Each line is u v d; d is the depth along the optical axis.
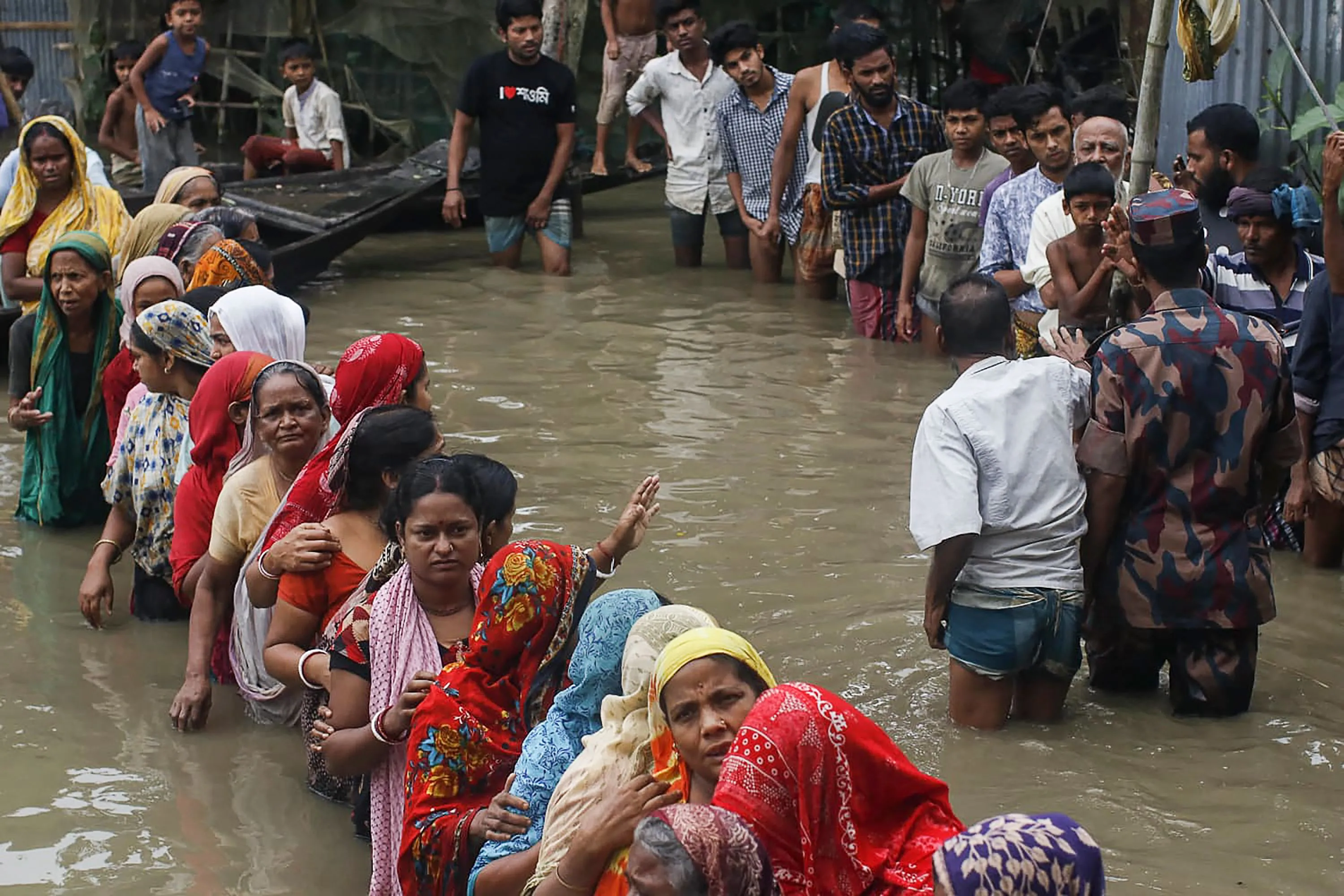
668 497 7.37
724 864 2.62
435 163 14.39
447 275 12.85
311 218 12.37
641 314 11.35
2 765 5.05
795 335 10.68
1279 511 6.77
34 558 6.98
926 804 3.29
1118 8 15.16
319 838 4.65
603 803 3.31
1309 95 8.15
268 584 4.98
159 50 14.53
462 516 4.28
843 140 10.33
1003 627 5.00
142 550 6.22
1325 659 5.67
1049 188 8.62
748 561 6.59
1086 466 5.14
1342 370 6.20
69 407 7.19
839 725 3.17
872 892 3.21
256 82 17.86
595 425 8.55
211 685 5.73
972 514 4.88
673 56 12.72
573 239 14.55
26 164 8.73
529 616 3.91
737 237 12.93
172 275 6.99
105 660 5.91
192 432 5.71
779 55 18.39
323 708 4.62
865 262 10.42
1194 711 5.25
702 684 3.24
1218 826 4.49
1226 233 6.89
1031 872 2.55
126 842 4.59
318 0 17.83
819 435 8.35
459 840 3.80
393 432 4.89
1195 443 5.06
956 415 4.96
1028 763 4.90
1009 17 15.82
